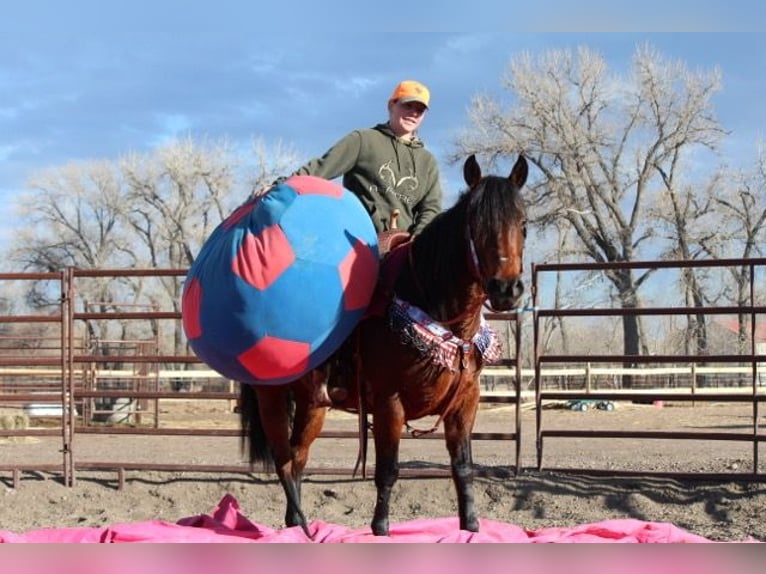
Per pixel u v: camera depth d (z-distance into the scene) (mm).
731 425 15344
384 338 4762
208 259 4945
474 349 4875
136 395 8656
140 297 45312
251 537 5277
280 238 4699
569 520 7453
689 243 37250
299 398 5621
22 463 9883
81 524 7770
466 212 4516
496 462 9672
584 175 36875
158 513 8203
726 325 35281
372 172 5465
